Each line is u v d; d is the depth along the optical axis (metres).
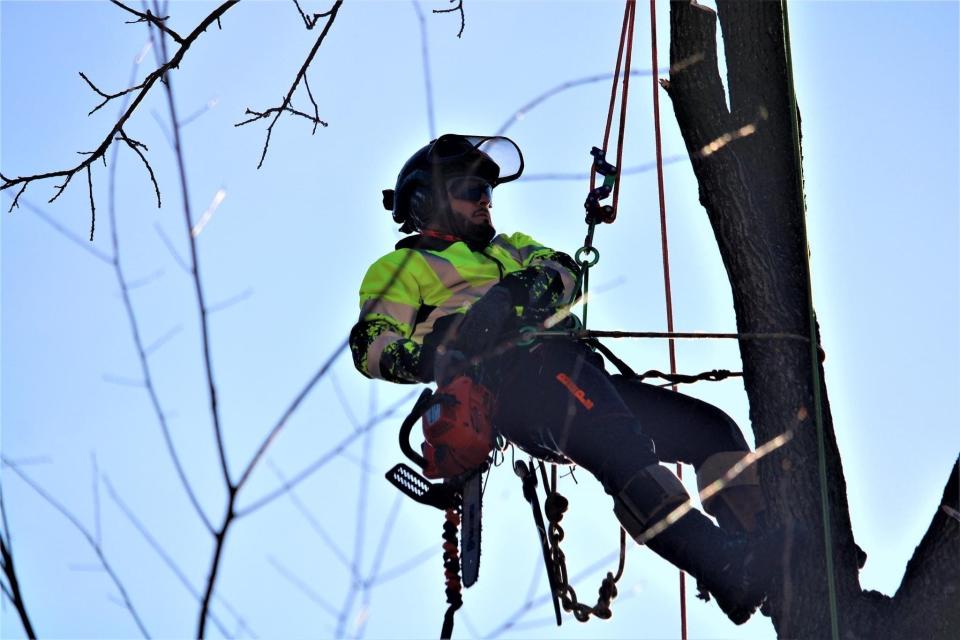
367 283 9.41
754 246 8.11
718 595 7.77
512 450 9.51
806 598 7.43
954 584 7.27
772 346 7.93
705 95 8.31
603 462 8.34
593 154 9.54
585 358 8.96
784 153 8.27
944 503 7.48
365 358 9.05
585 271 9.41
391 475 8.80
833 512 7.61
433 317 9.39
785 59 8.37
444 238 9.77
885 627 7.30
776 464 7.71
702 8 8.45
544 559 8.84
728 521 8.61
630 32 9.60
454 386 8.54
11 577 4.23
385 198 10.32
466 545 8.67
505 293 8.74
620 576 9.11
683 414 8.91
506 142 10.02
